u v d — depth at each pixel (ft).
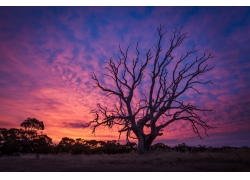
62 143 136.67
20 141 130.31
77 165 52.06
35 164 53.88
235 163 50.14
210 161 53.88
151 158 63.62
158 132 90.07
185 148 85.76
